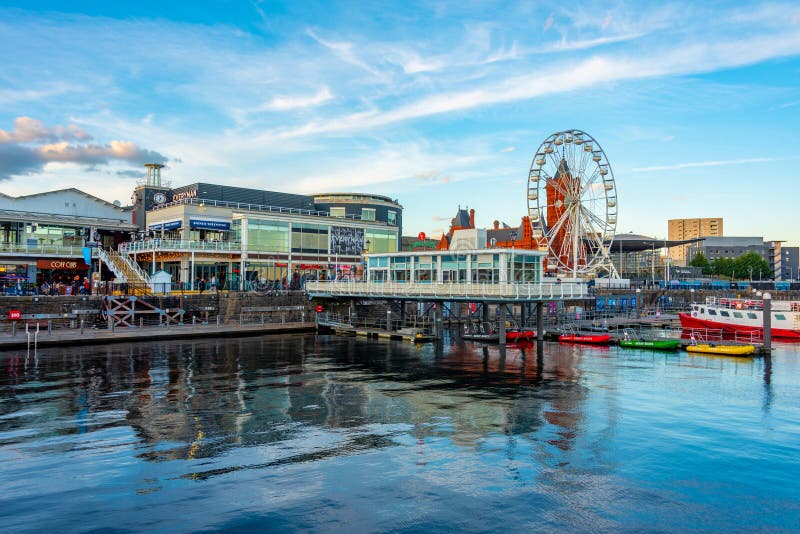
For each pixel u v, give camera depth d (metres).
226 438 23.28
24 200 72.44
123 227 79.19
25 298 52.94
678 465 20.47
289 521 15.96
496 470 19.88
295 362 42.44
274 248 78.12
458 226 144.25
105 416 26.55
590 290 96.06
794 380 35.66
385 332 58.81
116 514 16.27
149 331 55.22
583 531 15.60
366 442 22.88
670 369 39.72
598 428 24.91
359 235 88.50
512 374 37.72
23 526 15.51
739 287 145.25
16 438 23.09
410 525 15.81
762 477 19.41
